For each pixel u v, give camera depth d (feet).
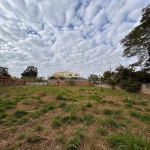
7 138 7.66
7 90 37.22
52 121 10.07
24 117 11.34
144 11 29.30
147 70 38.81
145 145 4.98
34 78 101.35
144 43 32.99
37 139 7.27
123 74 45.06
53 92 31.86
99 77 67.15
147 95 31.32
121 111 13.76
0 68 109.70
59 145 6.72
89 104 16.07
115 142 6.51
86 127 9.11
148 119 11.04
